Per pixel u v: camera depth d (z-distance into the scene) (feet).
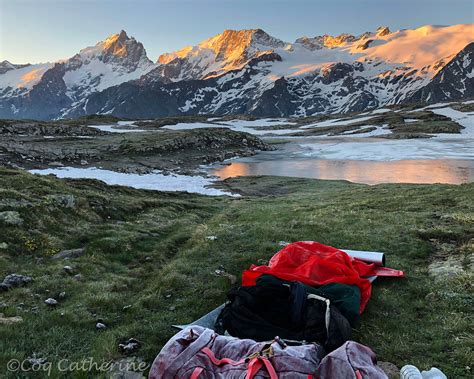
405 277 35.47
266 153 305.53
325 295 25.82
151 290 34.27
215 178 183.42
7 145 193.26
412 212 65.10
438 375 19.02
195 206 90.53
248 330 23.18
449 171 192.13
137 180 167.43
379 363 22.20
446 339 24.40
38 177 73.46
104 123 575.38
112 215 66.18
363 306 28.35
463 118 551.59
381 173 192.34
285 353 18.08
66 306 31.04
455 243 45.91
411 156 260.83
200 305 31.30
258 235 51.67
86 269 39.50
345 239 48.73
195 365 18.07
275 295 25.13
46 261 41.86
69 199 61.00
